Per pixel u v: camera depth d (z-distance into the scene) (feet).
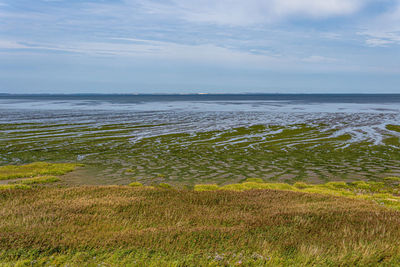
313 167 113.19
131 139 174.70
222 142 167.02
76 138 175.63
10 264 29.43
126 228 41.06
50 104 627.87
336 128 230.27
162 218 45.50
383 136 190.39
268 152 140.67
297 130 217.97
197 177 98.43
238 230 38.91
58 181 91.20
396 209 58.29
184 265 29.96
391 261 31.37
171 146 154.30
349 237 37.01
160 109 465.88
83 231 38.93
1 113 357.20
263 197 61.82
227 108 506.48
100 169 107.86
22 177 94.84
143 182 91.40
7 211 47.93
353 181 94.73
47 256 31.55
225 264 30.17
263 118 314.14
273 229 39.86
